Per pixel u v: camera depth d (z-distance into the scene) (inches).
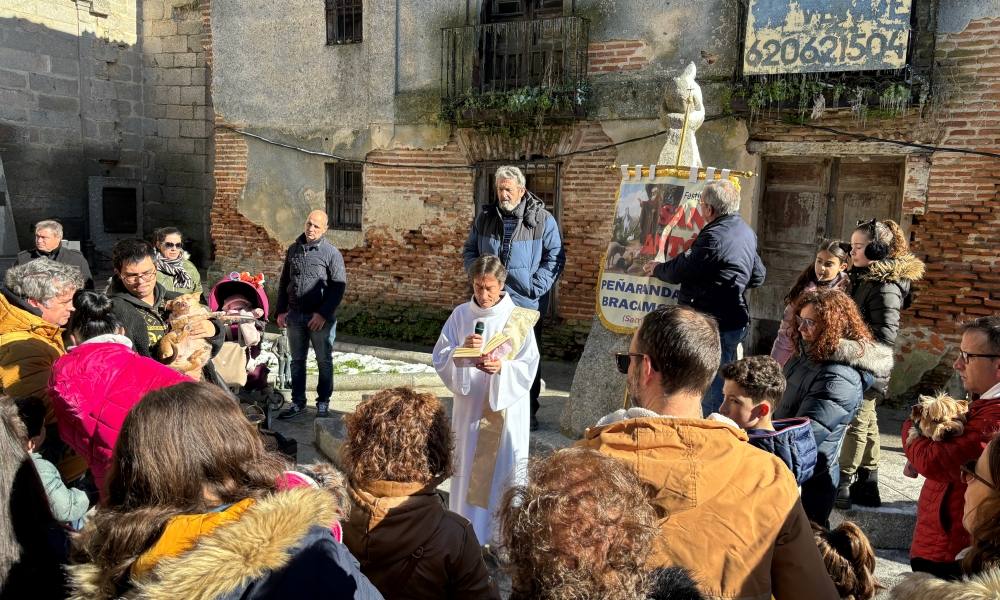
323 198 482.6
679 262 191.0
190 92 641.6
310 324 271.3
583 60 387.9
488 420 169.0
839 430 141.7
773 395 120.1
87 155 637.3
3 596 81.2
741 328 191.8
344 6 462.6
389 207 457.1
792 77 324.8
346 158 468.8
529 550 61.6
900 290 190.5
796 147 338.6
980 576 69.7
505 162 418.0
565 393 327.9
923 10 306.3
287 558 64.4
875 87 308.8
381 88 451.5
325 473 99.3
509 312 171.0
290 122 489.4
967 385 133.0
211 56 517.3
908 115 312.8
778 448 119.1
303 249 272.8
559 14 399.9
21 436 91.6
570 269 402.6
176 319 151.5
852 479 186.7
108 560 69.1
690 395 82.9
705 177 210.7
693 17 357.4
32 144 604.4
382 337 458.9
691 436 77.3
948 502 119.9
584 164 394.0
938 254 313.6
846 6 309.9
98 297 131.5
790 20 322.3
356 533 92.7
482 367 163.0
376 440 92.7
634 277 220.7
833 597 73.8
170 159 657.6
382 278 464.4
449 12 424.5
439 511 95.2
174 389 76.0
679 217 213.0
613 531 61.0
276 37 488.1
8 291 159.9
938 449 118.2
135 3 651.5
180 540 67.2
